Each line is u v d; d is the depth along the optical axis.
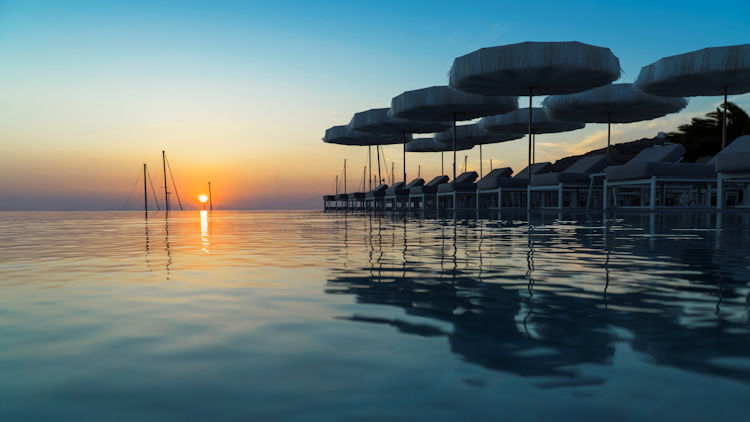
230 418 0.60
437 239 3.56
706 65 9.50
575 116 15.38
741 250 2.60
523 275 1.81
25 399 0.67
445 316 1.17
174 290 1.59
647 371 0.76
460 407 0.62
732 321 1.09
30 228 6.88
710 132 19.92
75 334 1.04
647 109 14.27
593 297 1.38
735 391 0.67
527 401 0.64
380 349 0.90
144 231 5.77
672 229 4.33
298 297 1.44
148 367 0.81
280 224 7.31
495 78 10.70
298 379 0.74
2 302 1.40
